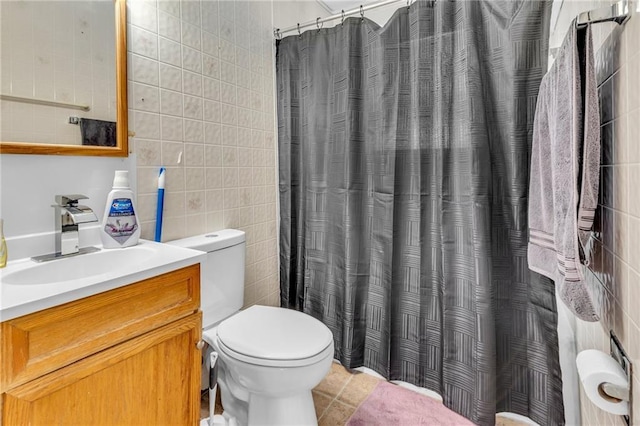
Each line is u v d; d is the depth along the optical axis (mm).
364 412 1419
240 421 1279
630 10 625
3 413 609
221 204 1598
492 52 1334
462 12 1353
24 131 949
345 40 1641
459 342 1413
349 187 1655
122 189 1100
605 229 813
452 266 1427
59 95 1020
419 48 1464
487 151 1328
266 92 1871
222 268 1408
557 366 1285
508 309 1377
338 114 1700
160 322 864
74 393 703
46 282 901
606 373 669
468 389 1380
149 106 1279
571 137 721
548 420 1304
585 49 702
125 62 1184
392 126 1556
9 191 937
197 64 1468
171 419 898
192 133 1449
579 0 993
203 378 1443
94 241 1113
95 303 730
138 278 803
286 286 1969
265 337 1194
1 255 864
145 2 1261
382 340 1633
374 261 1654
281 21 1974
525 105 1286
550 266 964
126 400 794
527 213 1315
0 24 904
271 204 1928
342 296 1737
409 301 1580
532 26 1258
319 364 1113
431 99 1470
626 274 667
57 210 992
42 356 654
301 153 1900
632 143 631
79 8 1063
